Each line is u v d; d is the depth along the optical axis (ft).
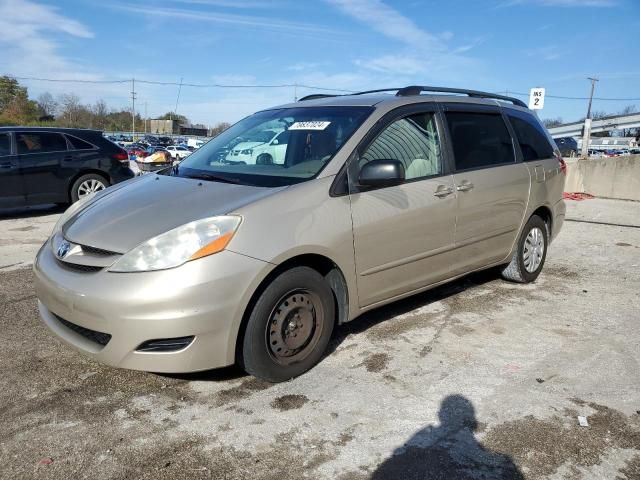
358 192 11.87
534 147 17.74
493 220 15.61
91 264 10.02
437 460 8.74
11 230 26.71
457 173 14.35
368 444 9.13
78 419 9.73
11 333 13.38
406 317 14.88
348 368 11.80
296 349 11.12
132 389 10.78
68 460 8.60
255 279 10.01
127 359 9.64
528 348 13.05
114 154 32.91
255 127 14.55
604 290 17.93
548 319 15.03
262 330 10.42
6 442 9.02
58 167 30.94
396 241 12.60
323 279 11.33
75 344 10.29
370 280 12.28
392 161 11.33
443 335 13.70
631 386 11.26
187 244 9.67
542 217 18.48
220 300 9.68
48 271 10.68
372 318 14.75
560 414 10.12
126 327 9.41
